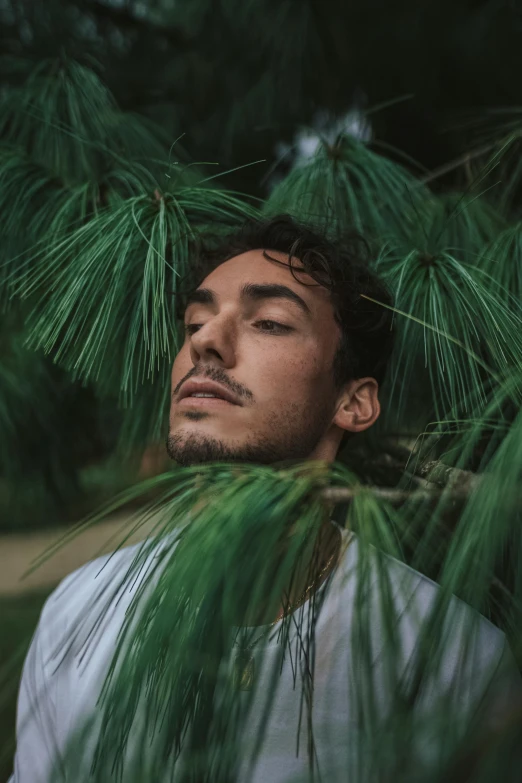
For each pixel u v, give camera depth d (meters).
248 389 0.67
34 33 1.52
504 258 0.80
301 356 0.70
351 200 0.88
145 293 0.71
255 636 0.44
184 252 0.85
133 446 1.02
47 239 0.84
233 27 1.85
